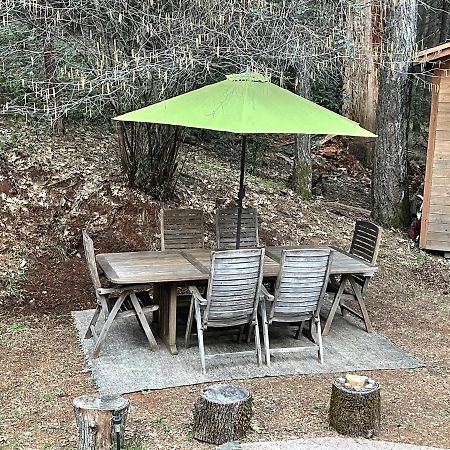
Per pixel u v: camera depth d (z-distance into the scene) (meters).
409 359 5.09
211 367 4.76
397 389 4.52
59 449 3.56
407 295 6.96
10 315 5.77
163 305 5.22
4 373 4.59
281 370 4.76
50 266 6.62
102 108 6.98
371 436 3.76
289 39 5.91
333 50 6.40
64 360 4.86
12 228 6.87
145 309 5.02
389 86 8.81
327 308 6.34
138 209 7.48
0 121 8.22
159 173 7.71
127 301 5.28
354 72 10.98
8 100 7.68
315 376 4.69
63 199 7.27
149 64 5.59
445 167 8.24
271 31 6.00
